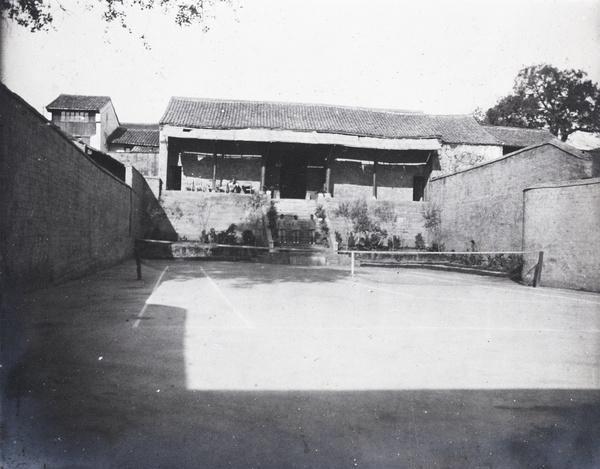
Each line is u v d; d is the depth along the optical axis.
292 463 3.04
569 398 4.26
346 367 5.05
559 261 14.11
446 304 10.05
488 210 22.53
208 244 26.55
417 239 29.06
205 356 5.32
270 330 6.86
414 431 3.53
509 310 9.36
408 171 34.78
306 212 29.61
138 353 5.35
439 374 4.87
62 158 10.66
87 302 8.73
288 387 4.37
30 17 8.56
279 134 31.62
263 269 19.33
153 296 9.94
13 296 7.71
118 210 19.42
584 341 6.57
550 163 18.42
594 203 13.01
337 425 3.59
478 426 3.65
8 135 7.32
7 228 7.37
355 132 32.62
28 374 4.48
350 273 18.55
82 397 3.98
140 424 3.51
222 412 3.76
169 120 31.25
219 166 33.19
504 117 35.59
